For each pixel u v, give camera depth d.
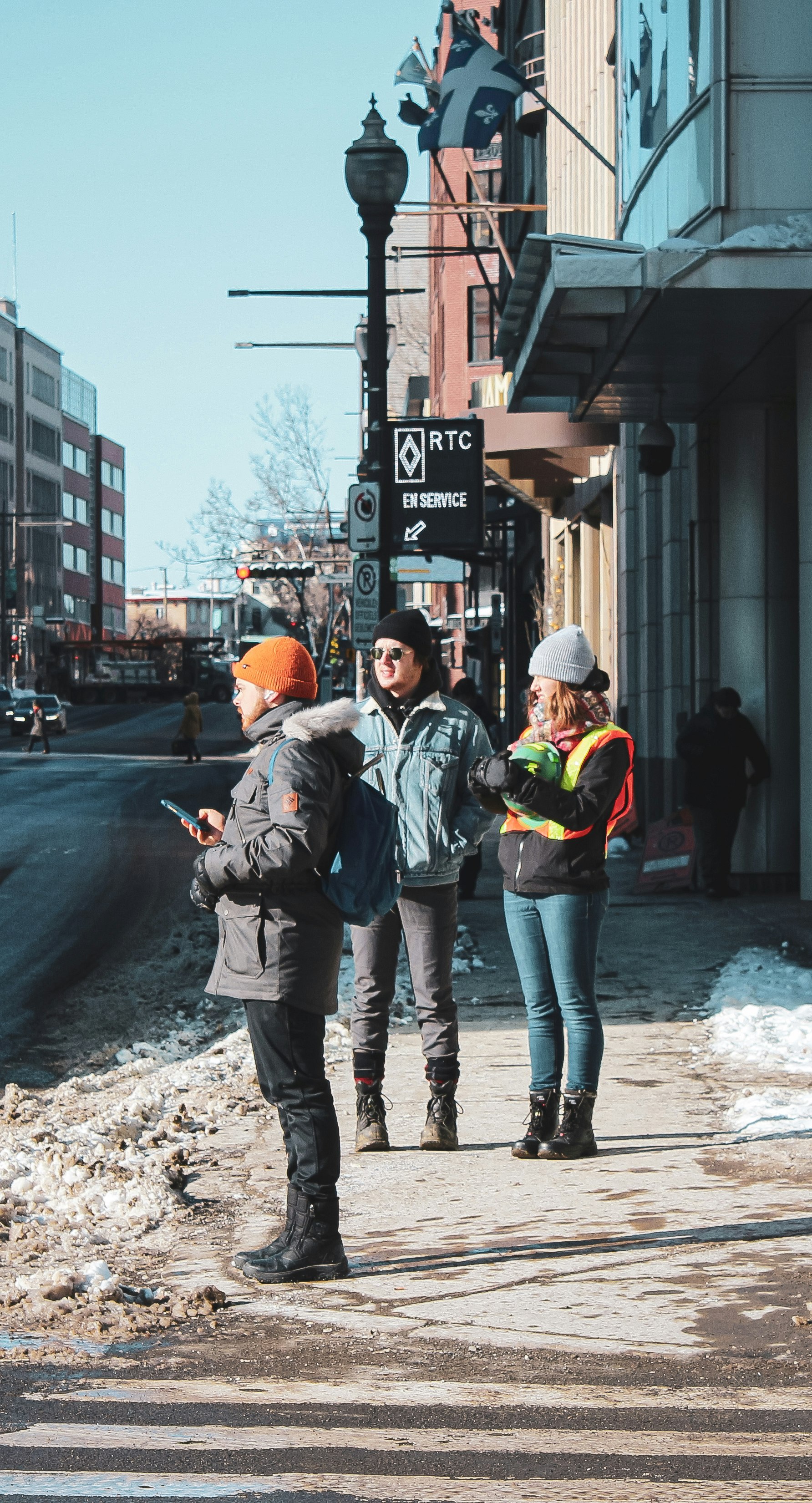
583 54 27.70
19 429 139.12
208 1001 11.95
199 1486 3.73
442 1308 5.07
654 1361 4.55
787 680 16.36
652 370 15.21
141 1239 6.09
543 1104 7.04
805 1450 3.92
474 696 17.72
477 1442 4.00
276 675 5.30
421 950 7.20
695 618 18.14
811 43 13.04
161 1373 4.57
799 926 13.38
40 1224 6.25
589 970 6.95
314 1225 5.46
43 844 22.78
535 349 14.96
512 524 43.19
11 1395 4.39
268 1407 4.27
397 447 18.98
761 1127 7.27
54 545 147.50
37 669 128.00
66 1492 3.70
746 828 16.39
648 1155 6.97
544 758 6.74
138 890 17.89
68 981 12.70
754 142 13.02
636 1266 5.39
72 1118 8.05
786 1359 4.53
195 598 154.88
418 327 89.50
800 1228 5.73
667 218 14.77
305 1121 5.43
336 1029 10.05
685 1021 10.20
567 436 23.69
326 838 5.14
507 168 43.19
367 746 7.14
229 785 35.66
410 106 21.64
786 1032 9.56
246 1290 5.36
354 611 16.23
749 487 16.31
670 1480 3.75
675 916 14.79
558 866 6.86
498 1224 6.02
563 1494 3.66
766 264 12.80
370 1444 3.99
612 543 26.44
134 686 105.81
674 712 20.78
